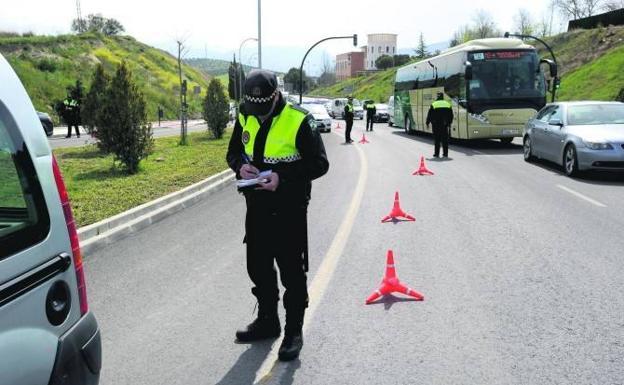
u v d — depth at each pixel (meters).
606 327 4.54
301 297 4.19
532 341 4.31
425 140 26.50
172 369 4.03
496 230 7.93
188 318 4.97
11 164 2.39
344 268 6.31
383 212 9.41
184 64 89.88
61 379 2.45
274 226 4.04
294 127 3.95
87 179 13.38
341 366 4.02
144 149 14.81
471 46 20.47
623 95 32.56
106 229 8.23
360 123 47.66
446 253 6.82
